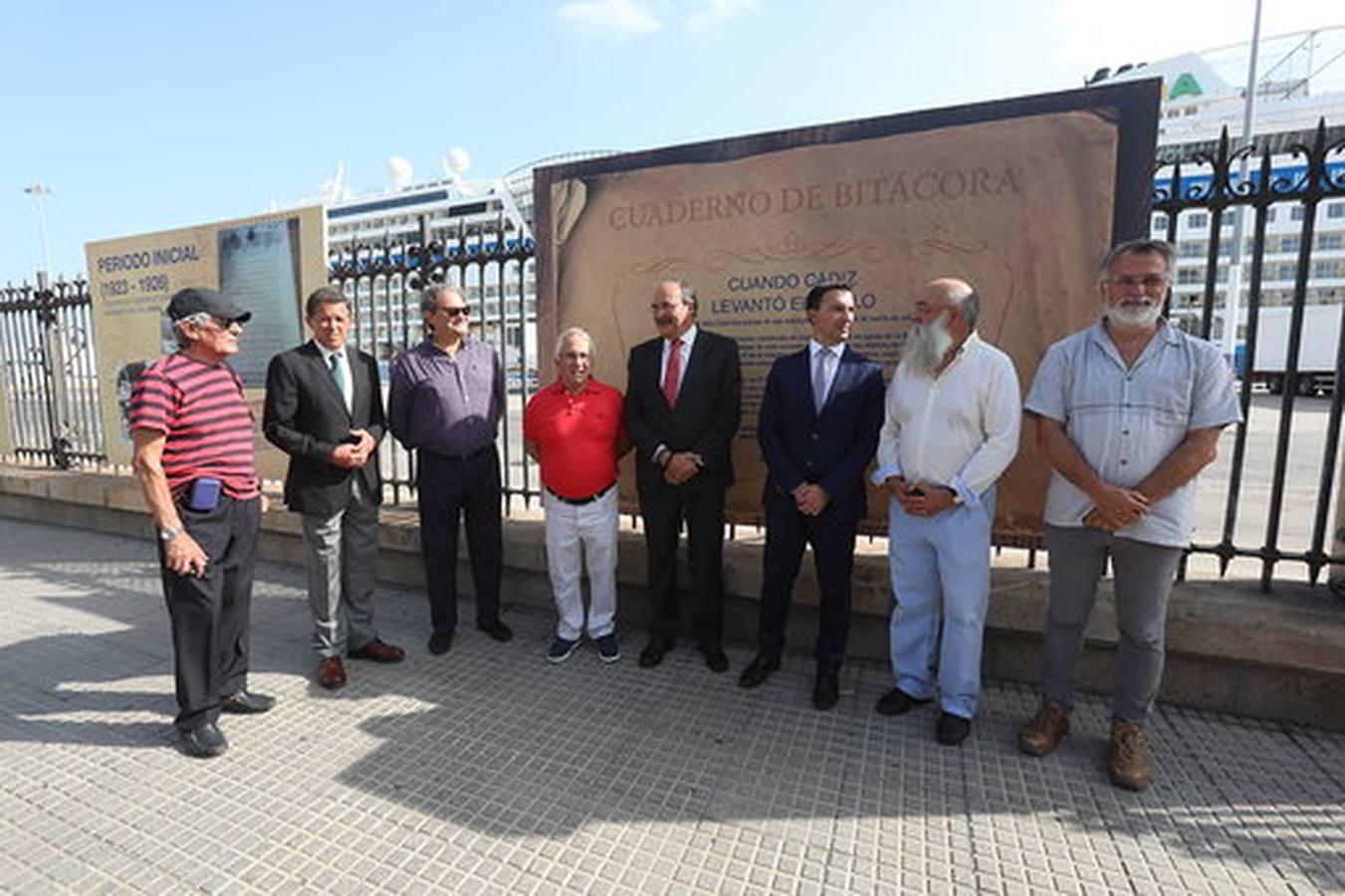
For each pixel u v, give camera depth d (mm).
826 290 3150
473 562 3977
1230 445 11203
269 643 4012
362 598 3707
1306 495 7555
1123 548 2596
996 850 2297
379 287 5238
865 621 3674
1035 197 3217
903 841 2342
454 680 3535
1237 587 3242
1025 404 2773
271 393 3346
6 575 5242
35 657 3842
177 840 2375
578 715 3176
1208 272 3107
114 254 5922
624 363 4148
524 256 4438
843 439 3148
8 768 2811
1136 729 2641
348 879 2193
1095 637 3201
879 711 3150
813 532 3215
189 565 2758
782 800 2555
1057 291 3229
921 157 3393
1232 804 2510
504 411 4754
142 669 3701
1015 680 3441
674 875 2199
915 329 2922
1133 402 2527
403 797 2598
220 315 2875
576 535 3664
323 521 3418
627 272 4066
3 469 7000
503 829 2416
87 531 6445
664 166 3920
